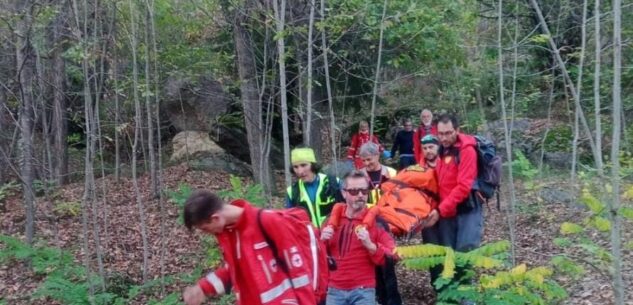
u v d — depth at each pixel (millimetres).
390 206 5547
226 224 3277
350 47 9875
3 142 12547
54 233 10539
